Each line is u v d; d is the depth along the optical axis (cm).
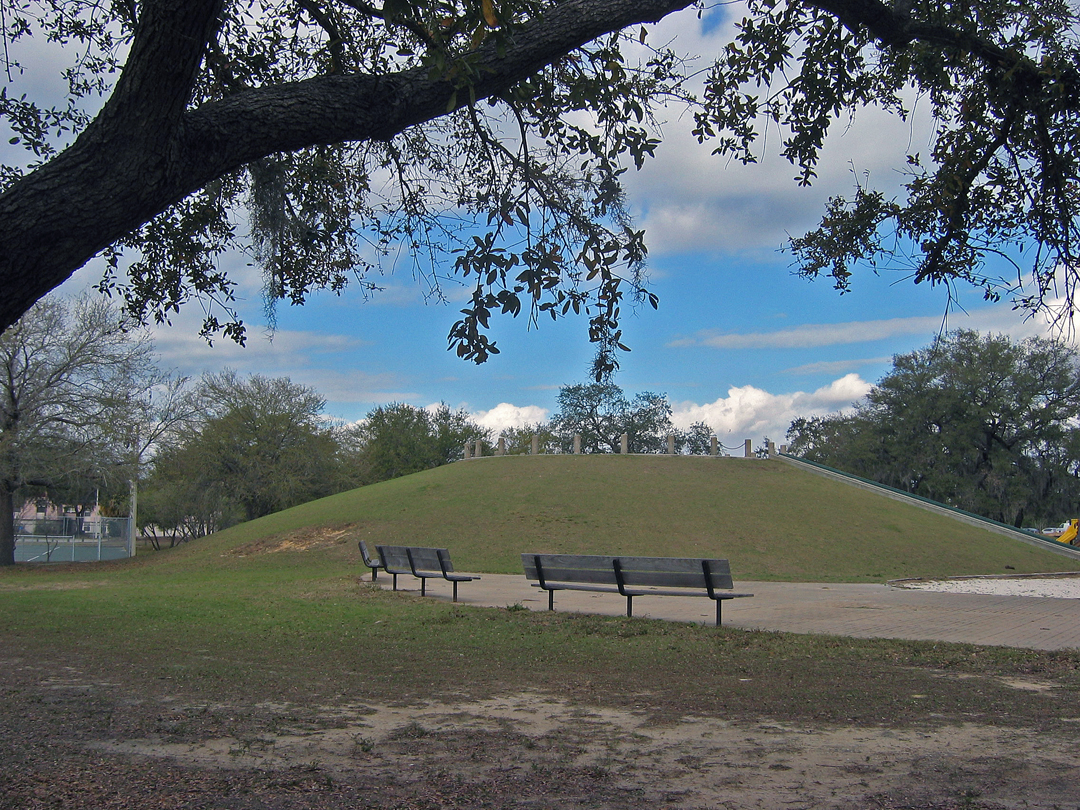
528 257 544
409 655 865
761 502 3058
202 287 779
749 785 433
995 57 679
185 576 2308
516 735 539
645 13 534
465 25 497
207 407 4659
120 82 380
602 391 6619
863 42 718
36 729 541
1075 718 586
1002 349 5225
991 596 1666
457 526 2798
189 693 667
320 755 488
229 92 674
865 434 5703
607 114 689
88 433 3031
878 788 428
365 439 6400
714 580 1123
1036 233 721
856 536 2719
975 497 5181
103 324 3055
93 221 376
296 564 2492
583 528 2733
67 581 2225
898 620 1230
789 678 744
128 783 425
